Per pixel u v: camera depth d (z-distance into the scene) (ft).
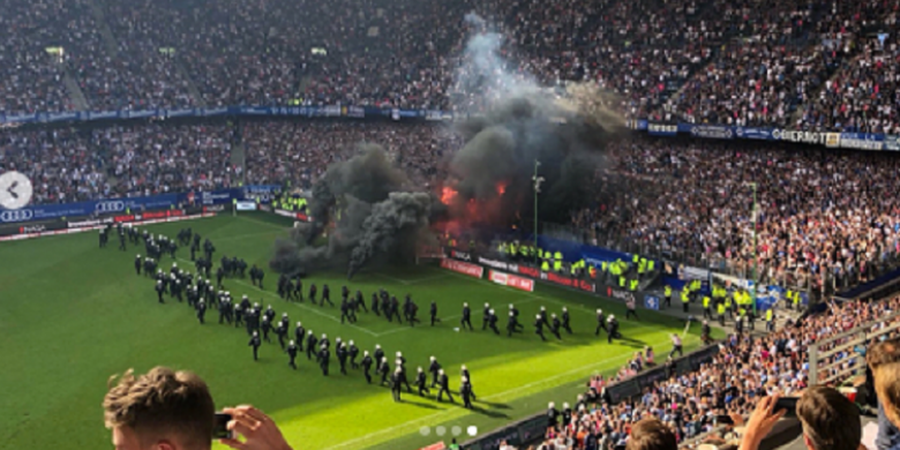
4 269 222.28
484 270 217.56
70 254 239.71
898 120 189.88
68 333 169.17
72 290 202.08
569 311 184.55
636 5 281.95
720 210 205.16
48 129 303.48
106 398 12.44
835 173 200.64
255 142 332.80
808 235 178.60
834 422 16.15
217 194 306.76
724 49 246.88
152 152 313.12
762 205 200.95
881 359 18.47
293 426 122.93
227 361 152.56
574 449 99.86
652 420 16.57
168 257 235.81
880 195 185.06
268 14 362.53
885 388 17.89
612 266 195.62
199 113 323.57
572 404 129.39
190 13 353.31
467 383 128.88
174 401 12.27
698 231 201.05
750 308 166.40
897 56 203.10
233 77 340.39
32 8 319.68
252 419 13.26
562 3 304.09
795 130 206.69
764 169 216.13
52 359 153.48
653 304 183.32
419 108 307.17
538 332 164.96
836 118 202.18
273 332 168.25
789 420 34.47
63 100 300.40
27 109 289.33
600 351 156.46
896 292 156.97
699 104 236.22
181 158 314.76
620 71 268.41
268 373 146.51
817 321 123.75
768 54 233.76
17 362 151.74
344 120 334.44
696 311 180.34
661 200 222.48
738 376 104.37
